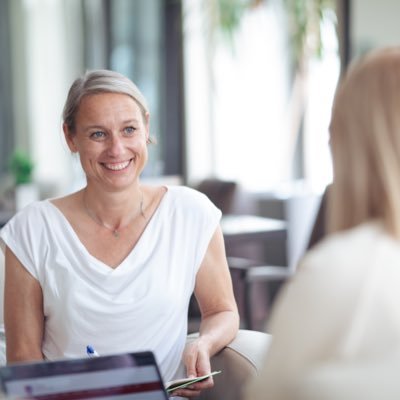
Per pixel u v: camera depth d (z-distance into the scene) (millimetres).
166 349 2465
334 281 1361
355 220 1450
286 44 7035
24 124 9016
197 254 2555
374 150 1410
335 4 5301
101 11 8453
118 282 2445
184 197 2598
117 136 2430
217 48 7094
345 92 1461
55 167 8859
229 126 7254
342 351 1333
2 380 1737
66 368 1780
